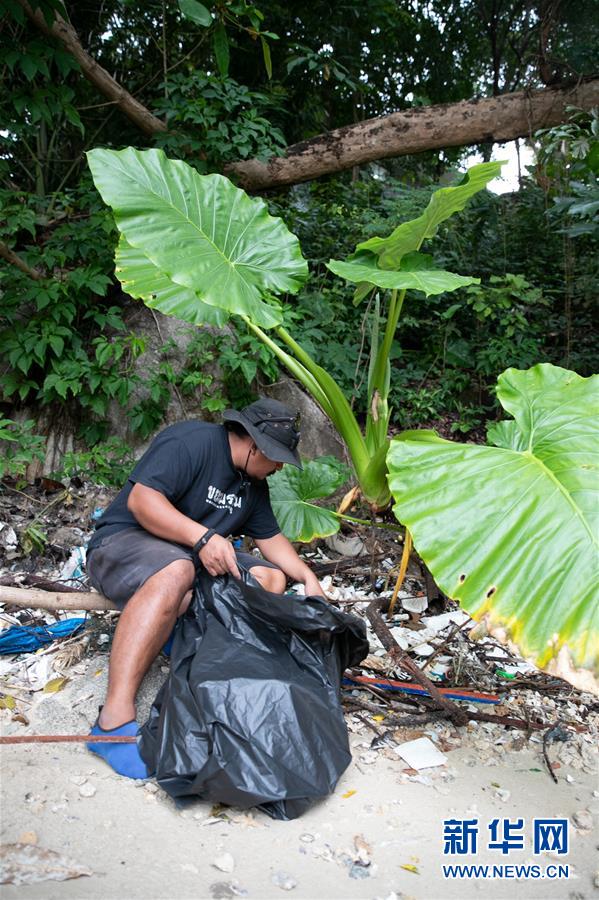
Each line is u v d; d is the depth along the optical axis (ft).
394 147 19.38
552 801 6.70
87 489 13.10
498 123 19.24
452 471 7.11
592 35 23.13
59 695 7.77
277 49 21.52
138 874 5.42
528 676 9.12
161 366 13.82
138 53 19.11
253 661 6.84
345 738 6.81
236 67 21.26
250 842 5.87
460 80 29.14
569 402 7.93
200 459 7.77
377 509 9.88
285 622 7.23
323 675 7.14
